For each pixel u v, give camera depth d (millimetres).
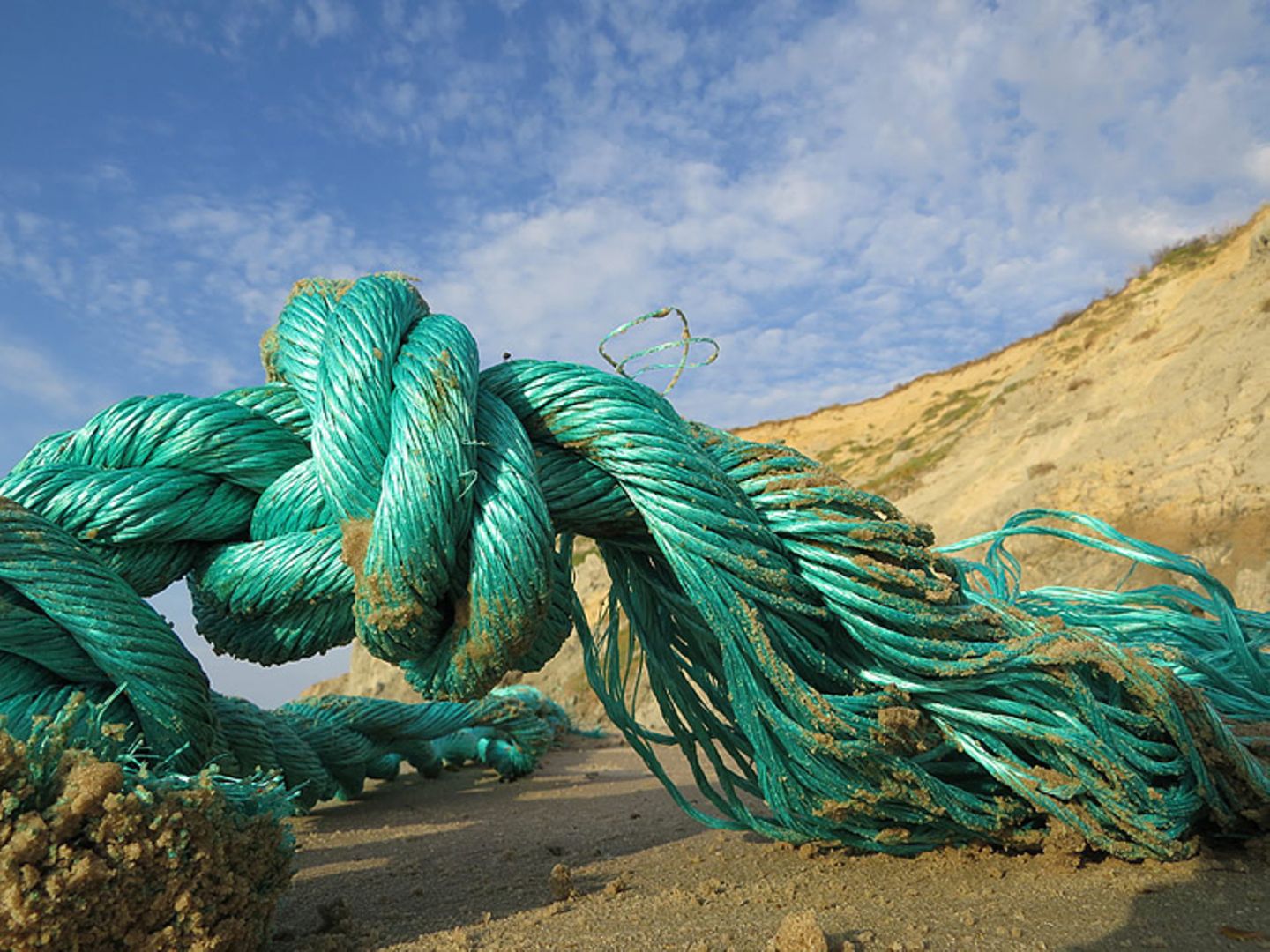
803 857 3207
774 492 2898
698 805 4902
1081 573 13141
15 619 2387
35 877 1783
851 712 2789
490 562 2523
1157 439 15016
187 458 2830
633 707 3287
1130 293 25484
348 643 3037
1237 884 2545
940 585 2842
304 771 4840
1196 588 11602
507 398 2871
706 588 2750
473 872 3436
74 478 2750
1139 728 2971
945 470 22281
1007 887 2678
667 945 2236
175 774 2277
